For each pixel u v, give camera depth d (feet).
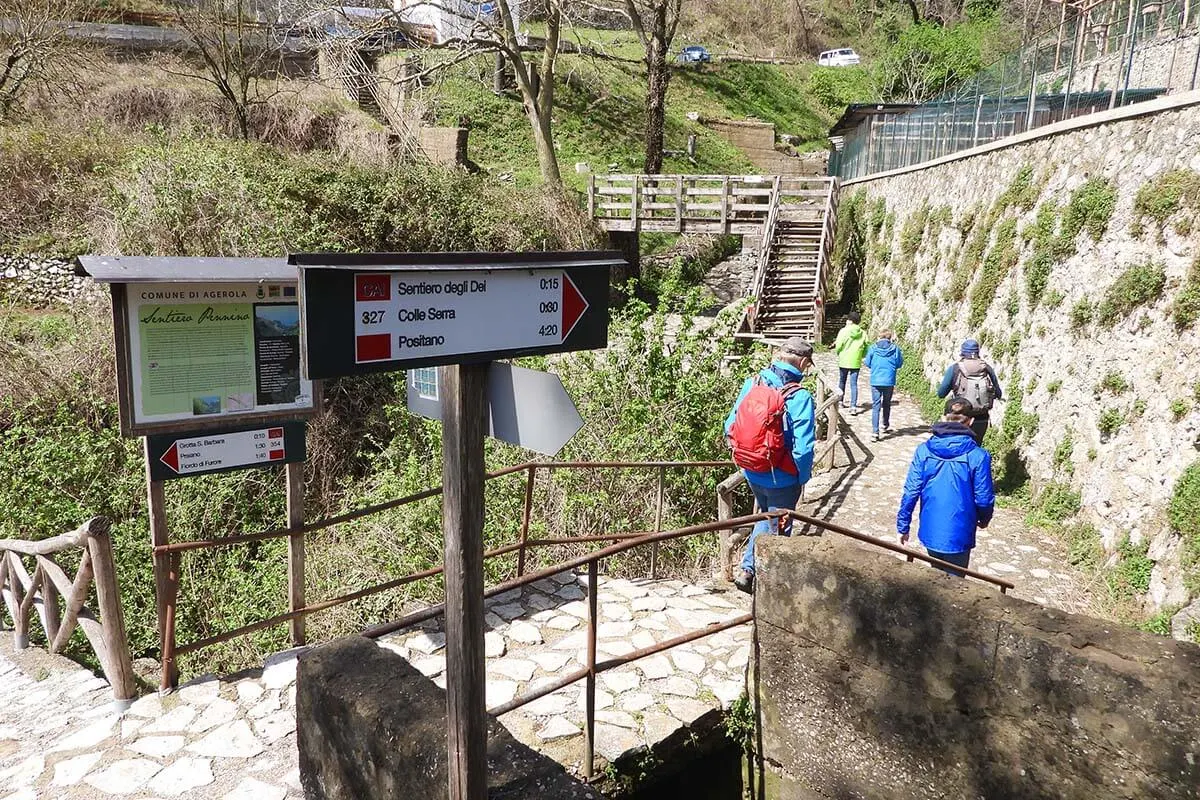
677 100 116.06
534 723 13.04
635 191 68.13
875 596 11.68
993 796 10.65
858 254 65.77
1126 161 26.71
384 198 51.83
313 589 22.49
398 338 6.09
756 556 13.30
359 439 37.04
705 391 27.81
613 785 12.16
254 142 52.70
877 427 35.22
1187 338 22.00
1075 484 26.11
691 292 31.83
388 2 64.44
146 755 12.64
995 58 126.62
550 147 72.49
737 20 141.08
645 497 24.61
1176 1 29.19
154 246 38.34
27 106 57.31
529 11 73.77
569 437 6.40
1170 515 21.04
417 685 9.21
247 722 13.50
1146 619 20.77
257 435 14.85
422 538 23.73
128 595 23.95
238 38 58.80
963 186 43.04
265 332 14.70
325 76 72.33
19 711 14.51
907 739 11.51
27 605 17.98
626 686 14.23
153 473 13.93
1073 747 9.80
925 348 43.91
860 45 152.35
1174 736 8.95
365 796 8.86
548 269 7.14
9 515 27.02
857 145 78.54
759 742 13.70
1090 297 27.43
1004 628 10.37
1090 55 35.68
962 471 16.94
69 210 44.98
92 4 63.10
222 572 25.49
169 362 13.83
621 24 108.99
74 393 32.73
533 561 22.03
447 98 91.81
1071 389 27.63
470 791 7.34
